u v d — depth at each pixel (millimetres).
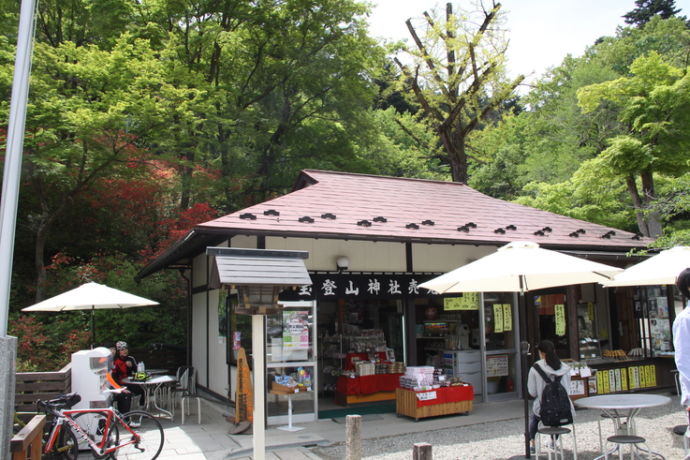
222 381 10625
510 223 11305
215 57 20281
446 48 22625
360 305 11391
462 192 13078
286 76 21047
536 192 22469
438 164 32938
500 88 22438
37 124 12820
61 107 12719
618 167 17281
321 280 9031
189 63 19609
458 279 6113
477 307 10406
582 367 9758
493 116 27234
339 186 11297
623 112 18312
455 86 23047
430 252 10094
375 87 23031
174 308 16391
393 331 10789
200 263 12711
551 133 28000
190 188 17203
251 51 21688
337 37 21312
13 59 12930
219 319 11008
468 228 10117
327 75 20672
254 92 21969
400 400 9023
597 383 10062
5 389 3904
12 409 4066
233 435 7836
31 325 12367
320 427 8328
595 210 19516
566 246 10672
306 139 22109
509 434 7707
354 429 4789
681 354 3555
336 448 7215
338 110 21469
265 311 4742
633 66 17594
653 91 16688
